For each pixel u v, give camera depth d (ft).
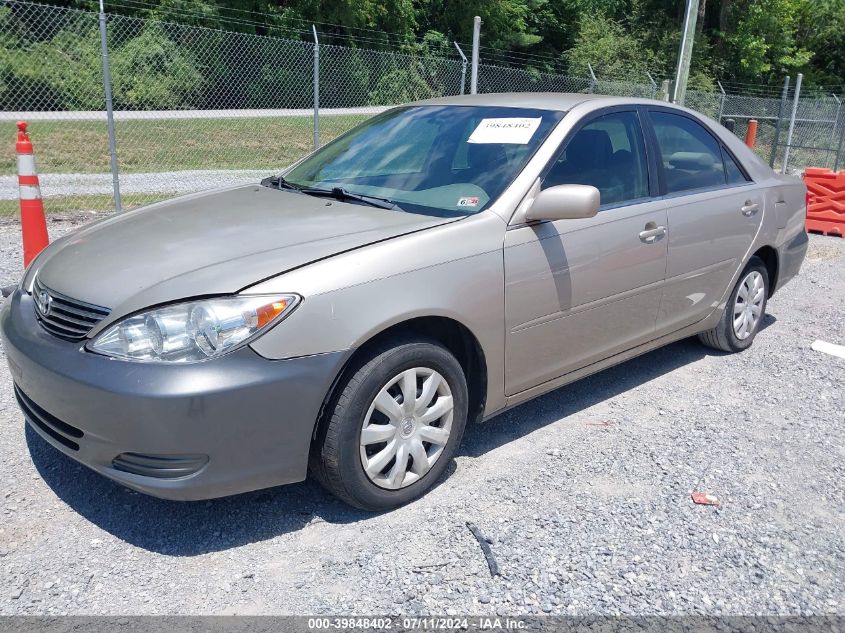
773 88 102.73
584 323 12.20
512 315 10.90
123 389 8.26
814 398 14.55
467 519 9.91
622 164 13.10
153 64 60.34
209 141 54.03
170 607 8.11
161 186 39.88
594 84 50.60
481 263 10.40
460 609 8.19
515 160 11.72
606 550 9.31
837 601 8.66
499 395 11.23
